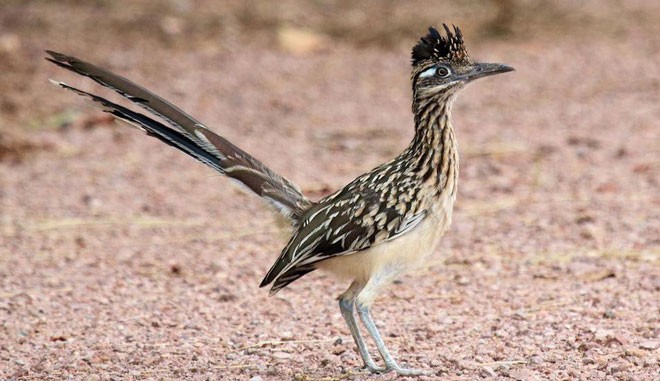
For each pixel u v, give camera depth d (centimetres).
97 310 1189
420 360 993
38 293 1250
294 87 2275
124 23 2670
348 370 975
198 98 2183
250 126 2012
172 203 1612
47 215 1560
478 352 1009
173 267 1326
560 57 2458
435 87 965
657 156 1738
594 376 930
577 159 1748
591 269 1255
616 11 2823
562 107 2095
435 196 940
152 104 1003
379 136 1941
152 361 1015
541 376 935
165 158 1867
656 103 2089
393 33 2647
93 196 1639
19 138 1919
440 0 2906
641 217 1451
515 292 1198
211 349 1051
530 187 1617
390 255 938
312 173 1714
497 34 2627
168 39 2581
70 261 1375
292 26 2700
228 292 1244
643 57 2438
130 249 1419
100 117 2055
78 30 2609
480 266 1295
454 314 1136
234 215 1562
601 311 1116
